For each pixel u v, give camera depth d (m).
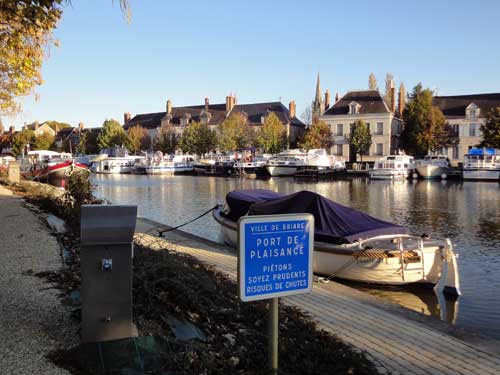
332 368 5.03
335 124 76.88
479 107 71.75
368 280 11.66
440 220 24.86
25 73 10.81
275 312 3.96
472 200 35.16
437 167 61.25
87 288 4.68
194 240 15.38
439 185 51.91
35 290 6.51
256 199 15.88
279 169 66.69
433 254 11.44
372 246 11.70
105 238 4.66
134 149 97.25
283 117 86.50
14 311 5.66
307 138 74.38
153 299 6.15
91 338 4.71
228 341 5.39
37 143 107.12
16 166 31.48
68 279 7.06
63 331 5.09
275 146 77.62
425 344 6.67
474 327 9.41
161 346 4.75
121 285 4.77
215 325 5.88
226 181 59.47
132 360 4.46
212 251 13.41
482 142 62.12
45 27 8.26
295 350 5.21
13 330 5.07
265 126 78.50
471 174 58.09
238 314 6.26
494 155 57.75
